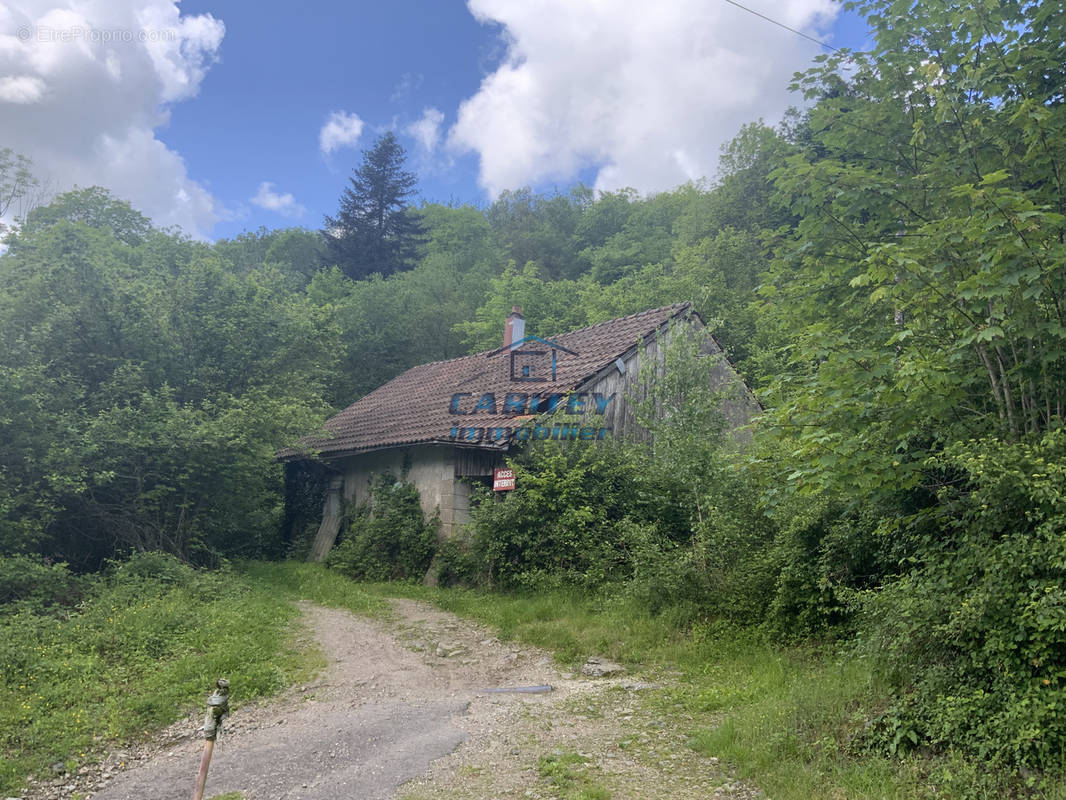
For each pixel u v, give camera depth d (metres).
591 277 31.83
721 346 15.76
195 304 14.05
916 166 6.62
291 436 14.02
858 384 5.55
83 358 12.26
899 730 4.76
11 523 10.20
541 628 9.05
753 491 8.92
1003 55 6.10
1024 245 5.03
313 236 42.12
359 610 10.99
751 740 5.17
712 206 29.86
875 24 6.73
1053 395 5.62
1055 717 4.13
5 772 5.04
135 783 5.02
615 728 5.79
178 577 10.90
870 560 7.11
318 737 5.75
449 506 13.34
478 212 43.16
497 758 5.20
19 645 7.29
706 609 8.45
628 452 11.95
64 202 27.45
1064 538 4.27
